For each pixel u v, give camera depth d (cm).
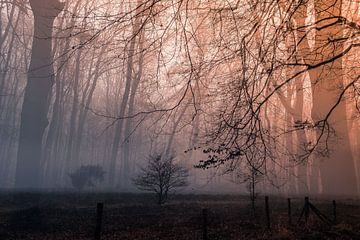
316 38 730
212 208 1666
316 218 1322
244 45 612
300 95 3134
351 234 1021
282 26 626
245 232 1083
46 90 3272
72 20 627
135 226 1186
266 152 612
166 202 2006
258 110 602
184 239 990
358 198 2477
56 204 1734
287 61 662
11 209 1551
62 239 983
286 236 998
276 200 2180
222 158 617
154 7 599
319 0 701
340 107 2584
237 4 628
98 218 808
